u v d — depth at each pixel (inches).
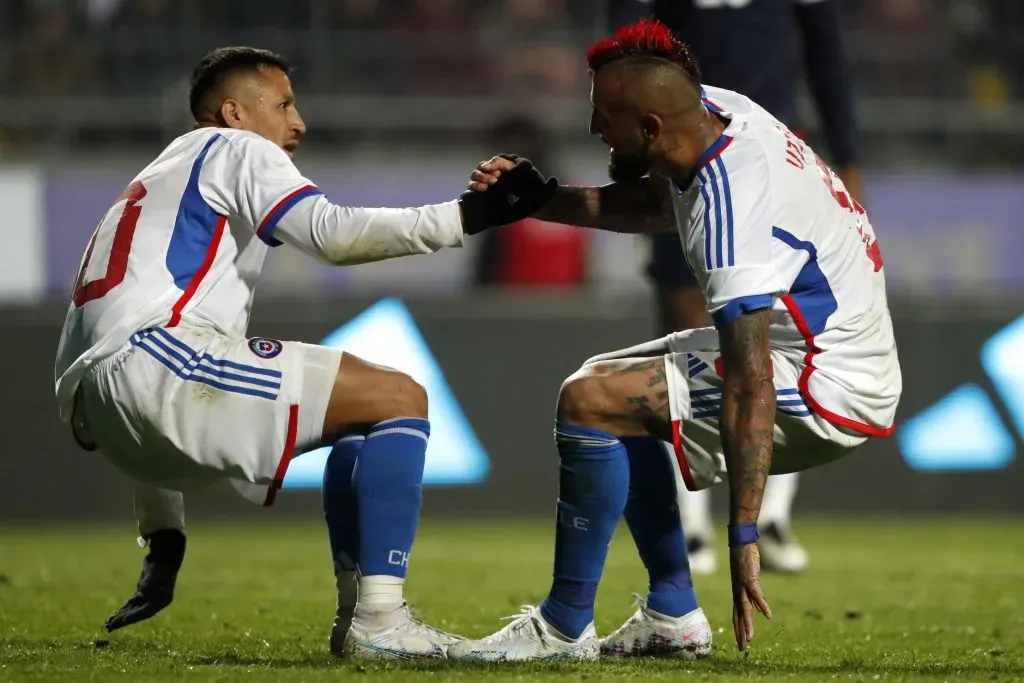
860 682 431.2
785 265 457.4
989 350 1342.3
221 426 465.4
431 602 710.5
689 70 468.1
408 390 479.8
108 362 468.8
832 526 1275.8
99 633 559.8
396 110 1684.3
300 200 475.5
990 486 1338.6
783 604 717.3
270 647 517.3
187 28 1729.8
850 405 474.0
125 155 1635.1
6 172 1441.9
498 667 465.1
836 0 845.2
